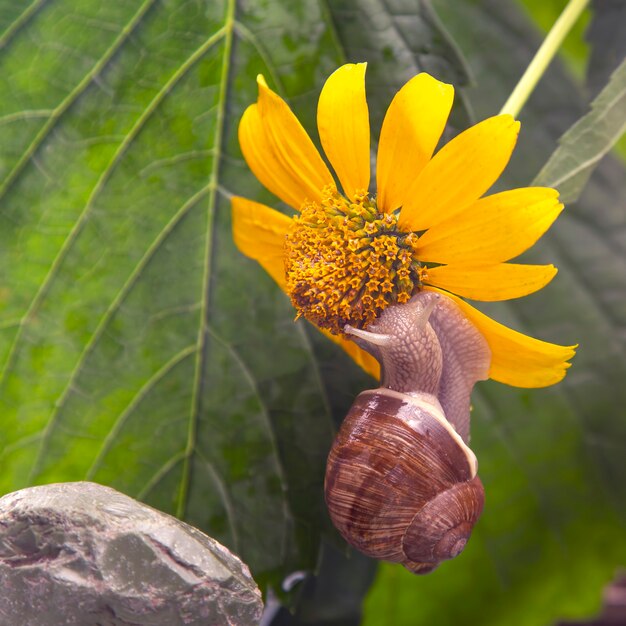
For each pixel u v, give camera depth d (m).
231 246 0.47
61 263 0.46
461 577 0.53
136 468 0.47
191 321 0.47
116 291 0.47
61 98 0.46
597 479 0.53
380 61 0.47
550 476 0.53
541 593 0.52
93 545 0.41
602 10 0.52
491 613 0.52
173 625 0.41
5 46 0.46
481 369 0.44
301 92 0.47
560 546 0.53
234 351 0.47
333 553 0.52
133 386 0.47
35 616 0.41
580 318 0.54
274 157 0.44
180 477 0.47
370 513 0.42
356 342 0.44
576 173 0.44
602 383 0.53
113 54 0.46
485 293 0.43
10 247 0.46
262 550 0.47
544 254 0.54
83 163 0.46
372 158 0.46
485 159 0.42
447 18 0.55
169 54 0.47
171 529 0.42
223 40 0.47
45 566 0.41
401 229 0.43
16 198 0.46
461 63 0.47
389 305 0.43
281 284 0.45
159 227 0.47
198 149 0.47
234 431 0.47
